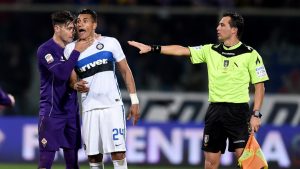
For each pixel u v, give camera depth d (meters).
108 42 27.30
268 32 44.78
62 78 26.89
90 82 27.20
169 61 45.31
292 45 44.66
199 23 45.09
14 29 45.41
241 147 27.89
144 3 49.84
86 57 27.09
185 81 45.34
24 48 45.34
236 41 28.06
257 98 27.86
